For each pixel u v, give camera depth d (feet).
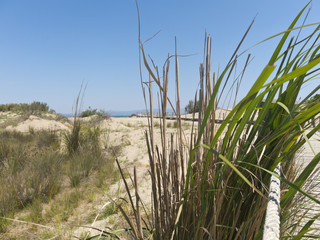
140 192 11.04
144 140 24.38
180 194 3.04
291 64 2.30
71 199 10.36
